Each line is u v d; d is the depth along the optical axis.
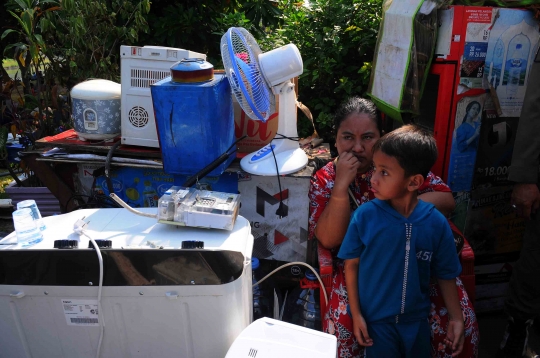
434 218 1.70
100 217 1.89
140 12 3.47
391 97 2.62
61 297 1.57
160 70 2.40
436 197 2.04
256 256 2.58
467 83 2.29
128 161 2.42
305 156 2.49
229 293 1.56
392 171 1.62
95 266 1.54
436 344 1.87
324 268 1.98
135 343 1.65
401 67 2.48
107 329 1.63
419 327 1.76
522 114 2.11
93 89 2.50
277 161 2.38
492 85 2.32
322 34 3.41
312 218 2.18
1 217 3.84
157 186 2.53
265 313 2.35
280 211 2.46
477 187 2.48
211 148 2.24
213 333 1.62
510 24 2.24
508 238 2.62
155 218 1.89
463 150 2.40
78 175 2.61
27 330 1.64
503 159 2.46
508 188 2.52
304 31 3.50
